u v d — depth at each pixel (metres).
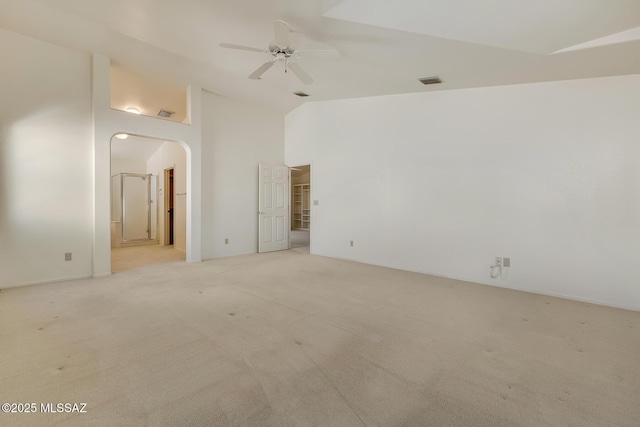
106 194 4.02
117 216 7.61
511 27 2.36
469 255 3.97
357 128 5.20
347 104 5.34
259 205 6.04
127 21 3.06
